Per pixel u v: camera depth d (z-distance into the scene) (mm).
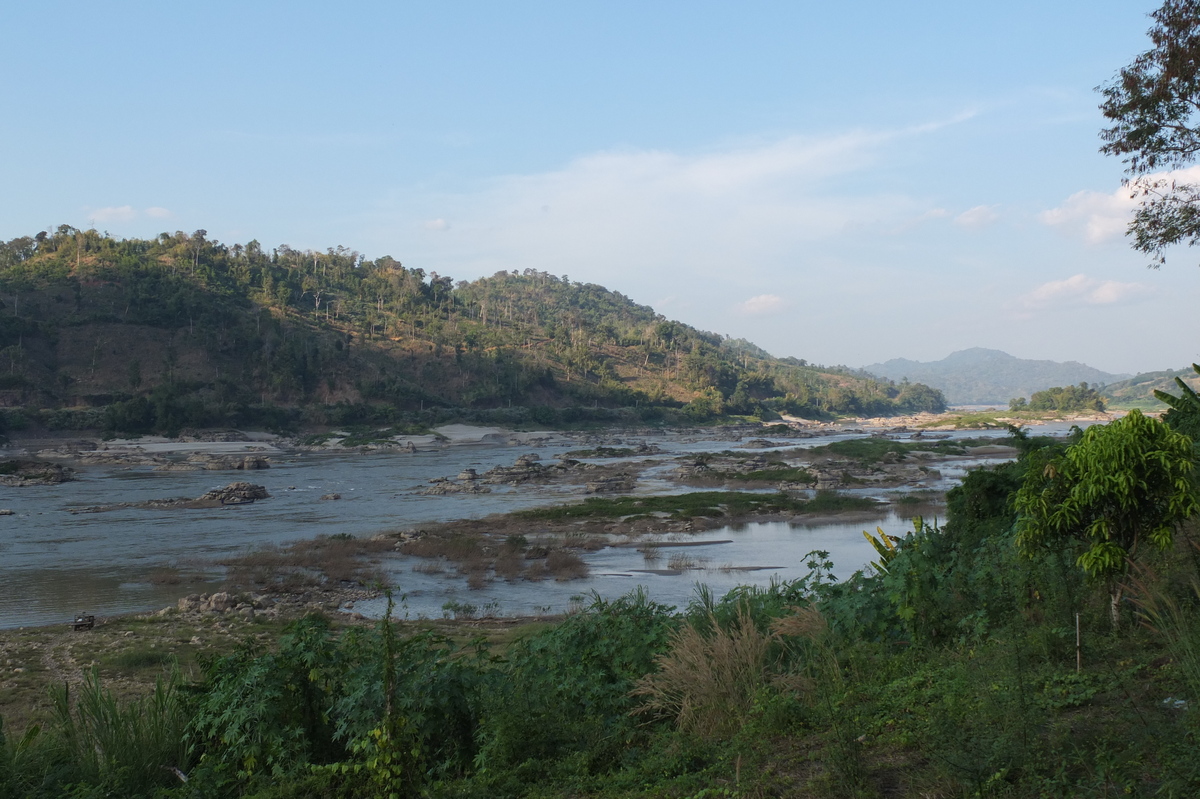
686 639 7969
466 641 21672
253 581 34094
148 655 20375
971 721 5133
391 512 59344
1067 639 6559
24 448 117188
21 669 19906
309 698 7254
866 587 9289
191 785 6918
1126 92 12750
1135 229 13648
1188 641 5434
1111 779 4195
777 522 51469
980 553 9953
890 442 114625
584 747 6777
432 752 6898
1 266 193375
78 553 41688
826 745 5363
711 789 5340
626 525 49875
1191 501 6109
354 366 180000
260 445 129375
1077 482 6781
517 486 79000
